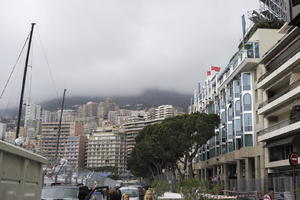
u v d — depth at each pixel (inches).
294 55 1552.7
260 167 1989.4
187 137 2353.6
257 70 2106.3
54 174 1845.5
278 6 2207.2
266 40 2134.6
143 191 1008.2
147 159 3097.9
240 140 2293.3
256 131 2097.7
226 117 2568.9
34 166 200.7
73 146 4793.3
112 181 2188.7
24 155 174.1
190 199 708.0
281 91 1851.6
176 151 2477.9
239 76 2300.7
